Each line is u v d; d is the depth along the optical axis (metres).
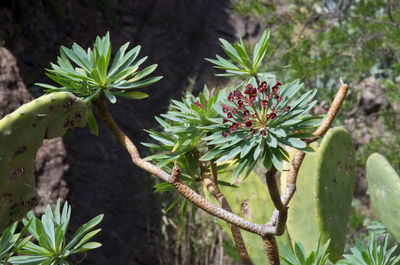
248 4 4.72
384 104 5.63
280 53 4.30
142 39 8.12
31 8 6.79
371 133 5.31
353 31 4.60
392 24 4.34
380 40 4.45
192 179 1.21
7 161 0.98
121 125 6.52
